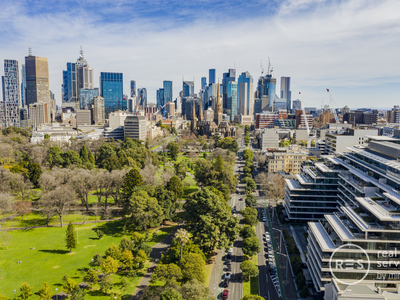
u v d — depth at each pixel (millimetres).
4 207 176250
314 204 186000
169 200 191250
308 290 117750
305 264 139375
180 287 107625
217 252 155875
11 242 159250
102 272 130875
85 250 152375
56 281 125062
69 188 190875
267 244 163750
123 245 142500
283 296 118750
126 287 121562
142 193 181875
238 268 140250
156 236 167875
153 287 110438
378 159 144875
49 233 171375
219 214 153375
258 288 124188
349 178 165875
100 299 113562
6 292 116750
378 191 136750
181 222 192750
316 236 117875
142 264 134000
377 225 109062
